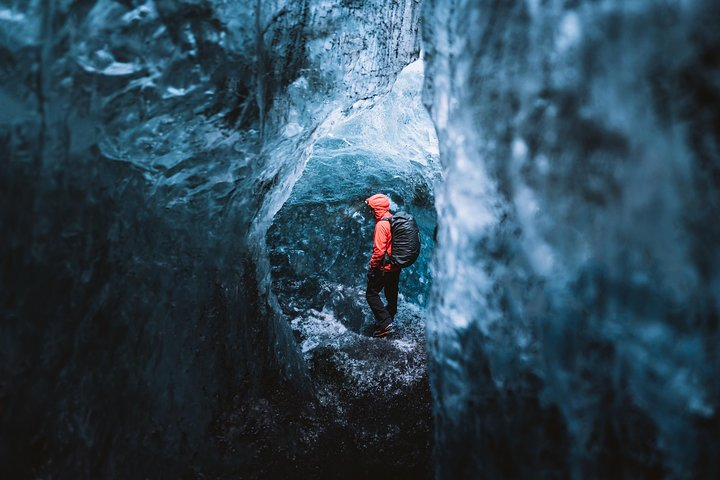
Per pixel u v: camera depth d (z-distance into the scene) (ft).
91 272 5.34
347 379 10.84
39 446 4.69
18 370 4.46
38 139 4.63
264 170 8.41
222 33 5.73
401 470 7.76
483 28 3.92
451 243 4.63
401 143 21.95
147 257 6.35
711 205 2.43
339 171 19.22
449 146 4.64
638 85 2.70
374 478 7.54
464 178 4.29
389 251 13.78
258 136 7.12
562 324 3.38
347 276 16.05
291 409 8.82
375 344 12.94
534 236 3.55
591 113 3.02
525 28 3.48
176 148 6.21
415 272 17.63
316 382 10.62
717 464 2.58
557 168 3.30
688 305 2.60
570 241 3.26
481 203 4.10
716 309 2.47
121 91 5.26
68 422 5.03
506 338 3.92
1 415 4.31
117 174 5.69
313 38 7.31
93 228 5.34
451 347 4.66
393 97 21.91
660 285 2.72
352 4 7.79
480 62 3.97
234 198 7.95
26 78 4.46
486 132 3.94
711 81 2.36
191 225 7.23
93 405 5.38
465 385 4.45
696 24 2.39
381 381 10.83
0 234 4.30
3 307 4.33
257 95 6.53
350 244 16.42
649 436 2.90
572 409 3.37
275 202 10.21
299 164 10.36
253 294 9.29
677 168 2.55
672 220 2.60
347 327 14.51
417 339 13.64
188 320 7.25
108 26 4.88
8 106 4.38
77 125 5.00
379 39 8.92
